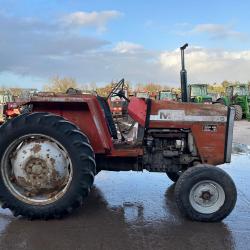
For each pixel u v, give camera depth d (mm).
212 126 5918
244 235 4938
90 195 6672
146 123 5879
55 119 5379
